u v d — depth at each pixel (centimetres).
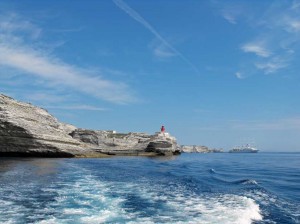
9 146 5262
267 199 2092
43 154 5603
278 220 1538
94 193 2069
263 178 3578
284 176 3875
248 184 2847
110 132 11475
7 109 5222
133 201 1872
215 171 4625
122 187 2427
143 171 4003
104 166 4541
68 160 5406
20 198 1811
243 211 1652
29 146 5397
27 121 5419
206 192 2312
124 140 9825
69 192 2066
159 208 1702
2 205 1627
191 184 2764
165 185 2638
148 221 1416
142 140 10512
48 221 1348
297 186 2833
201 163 7256
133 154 8988
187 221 1433
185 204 1828
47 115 6269
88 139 8838
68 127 9850
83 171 3553
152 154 9269
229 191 2389
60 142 6006
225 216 1540
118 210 1606
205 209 1695
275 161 9450
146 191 2269
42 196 1889
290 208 1817
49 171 3306
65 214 1477
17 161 4456
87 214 1491
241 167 5934
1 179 2550
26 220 1356
